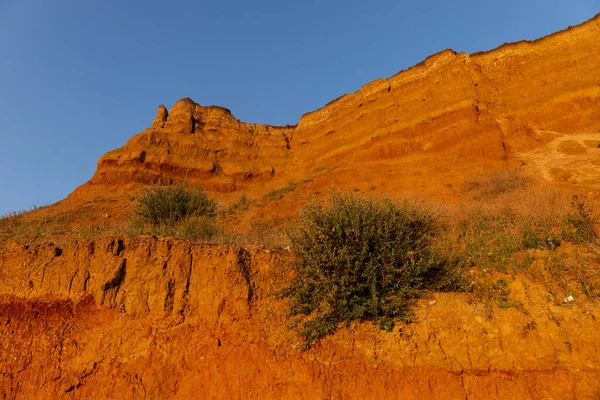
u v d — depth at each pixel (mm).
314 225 7473
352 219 7352
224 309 6973
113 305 7188
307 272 7148
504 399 5707
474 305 6684
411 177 21438
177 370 6586
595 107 24047
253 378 6258
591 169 17734
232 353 6555
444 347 6191
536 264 7145
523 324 6227
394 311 6594
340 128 33906
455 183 19109
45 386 6762
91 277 7449
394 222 7746
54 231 10516
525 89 26547
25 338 7195
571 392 5590
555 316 6227
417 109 28281
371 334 6426
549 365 5844
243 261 7395
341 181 23312
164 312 7023
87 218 22578
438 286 7070
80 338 7039
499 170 19484
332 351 6301
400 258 7238
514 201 11070
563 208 8844
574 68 26125
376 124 30562
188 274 7332
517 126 23438
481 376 5930
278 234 9891
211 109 38906
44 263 7730
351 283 6887
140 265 7430
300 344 6387
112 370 6703
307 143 36594
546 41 28219
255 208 20969
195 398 6301
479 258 7727
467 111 25141
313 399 5926
